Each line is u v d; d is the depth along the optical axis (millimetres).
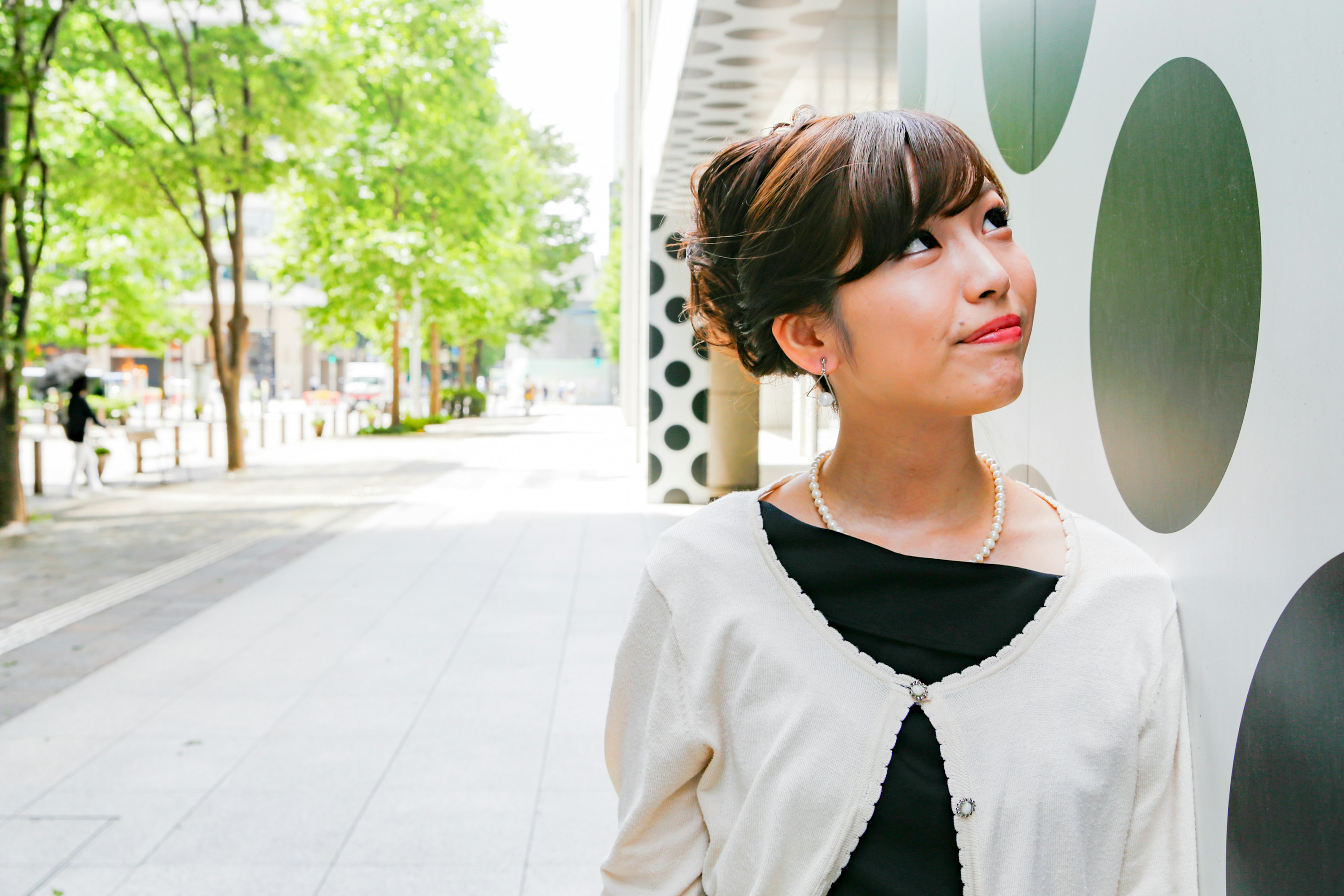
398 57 24703
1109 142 1027
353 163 23641
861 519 939
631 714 1057
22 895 3176
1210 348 811
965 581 858
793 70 6918
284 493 14828
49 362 29344
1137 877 833
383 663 5812
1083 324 1113
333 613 7117
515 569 8680
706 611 967
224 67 16031
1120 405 997
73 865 3375
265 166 16547
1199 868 830
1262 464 726
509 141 33500
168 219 19047
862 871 847
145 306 26578
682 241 1029
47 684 5441
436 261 25094
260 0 16484
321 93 17109
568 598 7523
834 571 897
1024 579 855
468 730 4672
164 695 5223
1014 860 799
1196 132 834
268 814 3773
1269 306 720
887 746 845
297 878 3291
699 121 8320
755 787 900
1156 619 854
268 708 5016
